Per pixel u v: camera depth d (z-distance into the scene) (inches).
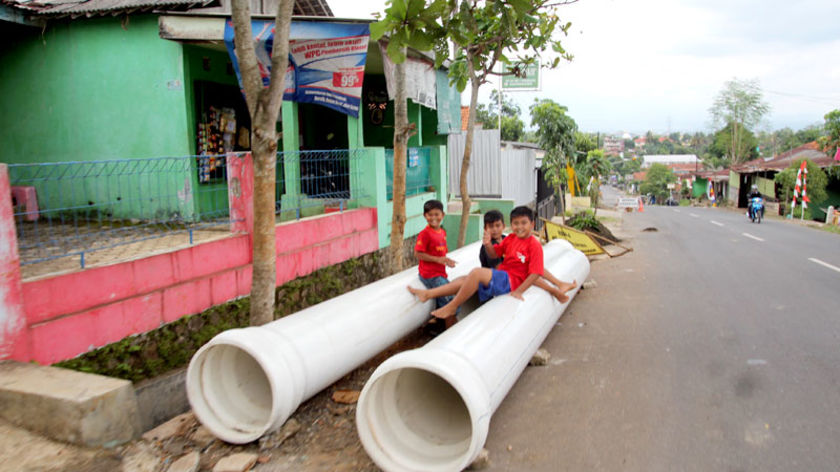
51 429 126.6
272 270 173.2
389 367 131.3
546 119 853.2
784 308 273.9
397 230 255.9
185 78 288.0
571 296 269.3
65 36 304.8
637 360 203.8
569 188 1113.4
